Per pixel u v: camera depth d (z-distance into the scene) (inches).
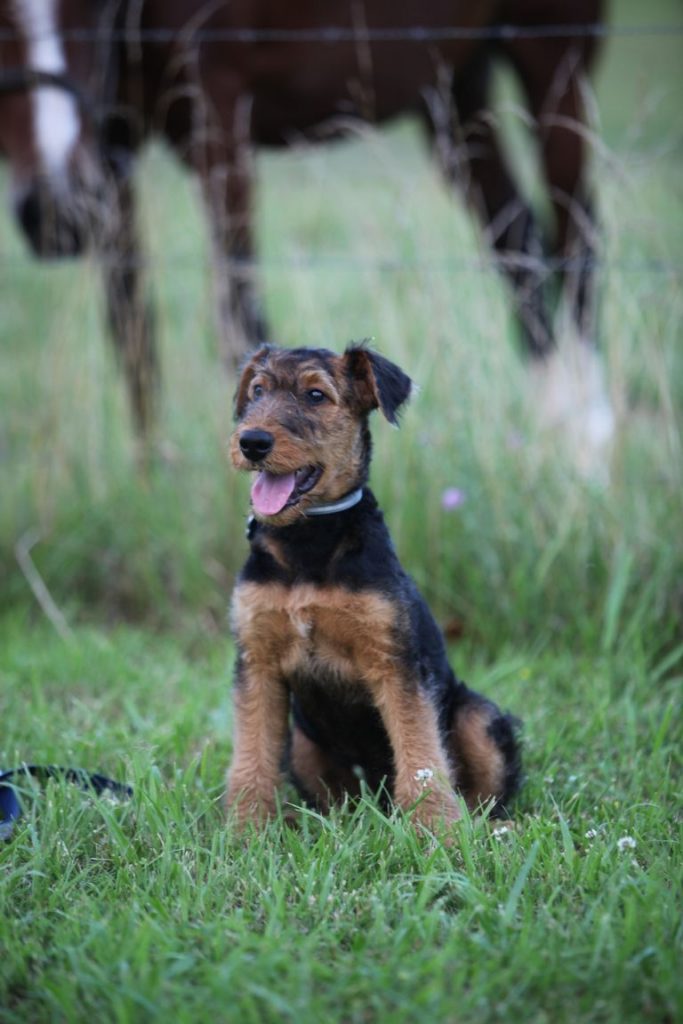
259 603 258.5
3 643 386.3
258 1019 171.0
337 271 631.8
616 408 397.7
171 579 427.8
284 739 269.1
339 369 271.6
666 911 198.8
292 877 221.1
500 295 434.6
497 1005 176.9
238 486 416.2
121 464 450.9
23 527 439.5
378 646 253.4
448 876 213.8
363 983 179.2
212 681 351.6
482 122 557.9
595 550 389.1
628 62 1230.3
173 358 461.4
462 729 271.1
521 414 420.8
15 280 653.9
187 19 441.1
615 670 347.9
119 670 358.6
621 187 411.2
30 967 192.1
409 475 398.6
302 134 509.7
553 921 198.8
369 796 257.6
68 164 414.6
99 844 239.0
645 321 409.7
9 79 420.5
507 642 378.6
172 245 541.3
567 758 295.0
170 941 191.8
